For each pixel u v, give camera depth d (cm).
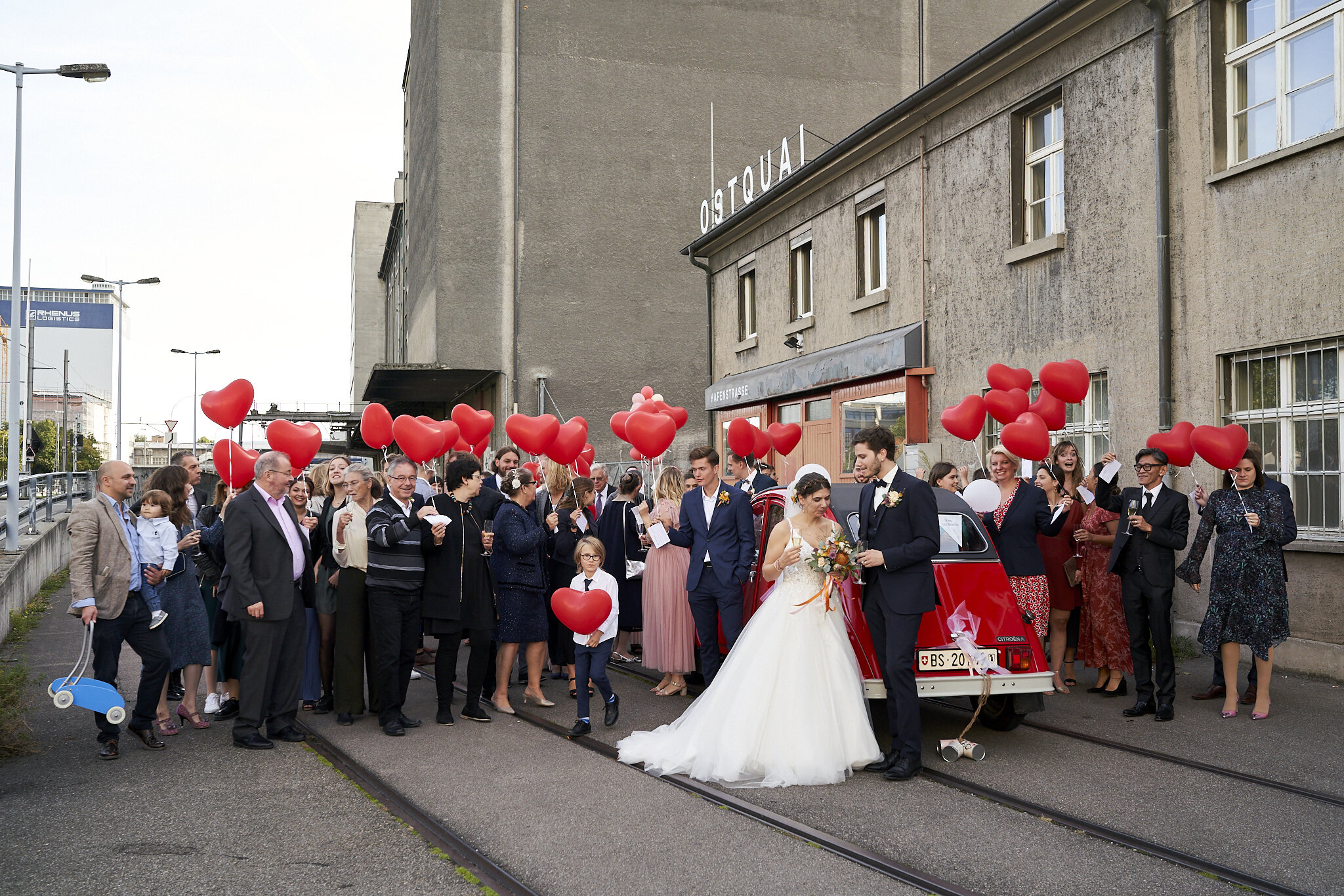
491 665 872
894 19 3312
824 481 612
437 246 3019
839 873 439
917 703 599
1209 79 973
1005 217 1263
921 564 605
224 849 472
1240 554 729
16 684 736
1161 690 732
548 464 938
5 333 9700
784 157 2005
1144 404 1046
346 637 769
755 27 3216
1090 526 825
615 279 3106
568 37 3098
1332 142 853
